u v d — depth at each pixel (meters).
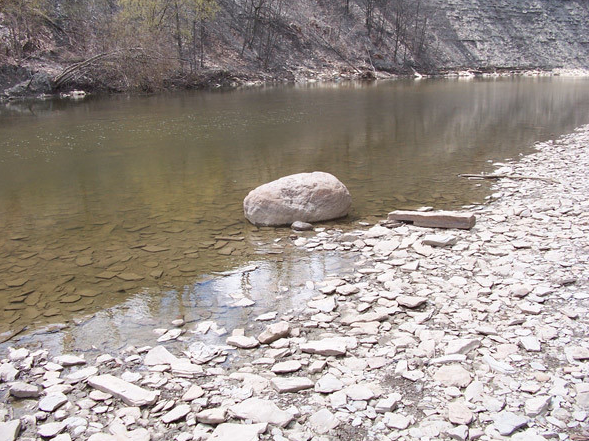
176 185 11.61
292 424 3.98
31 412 4.27
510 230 8.23
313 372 4.68
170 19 39.22
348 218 9.16
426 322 5.49
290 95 32.50
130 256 7.61
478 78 52.84
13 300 6.29
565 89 37.19
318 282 6.64
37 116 23.06
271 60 47.41
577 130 18.48
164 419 4.09
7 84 30.98
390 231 8.34
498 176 11.73
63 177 12.52
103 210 9.84
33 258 7.57
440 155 14.48
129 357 5.04
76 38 36.28
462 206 9.68
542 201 9.73
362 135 17.95
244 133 18.58
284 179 8.95
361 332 5.34
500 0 65.56
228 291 6.47
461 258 7.16
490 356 4.73
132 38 34.00
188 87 37.94
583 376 4.37
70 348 5.27
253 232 8.53
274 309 5.99
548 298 5.86
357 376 4.57
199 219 9.23
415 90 36.62
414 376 4.51
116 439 3.86
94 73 33.78
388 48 57.16
